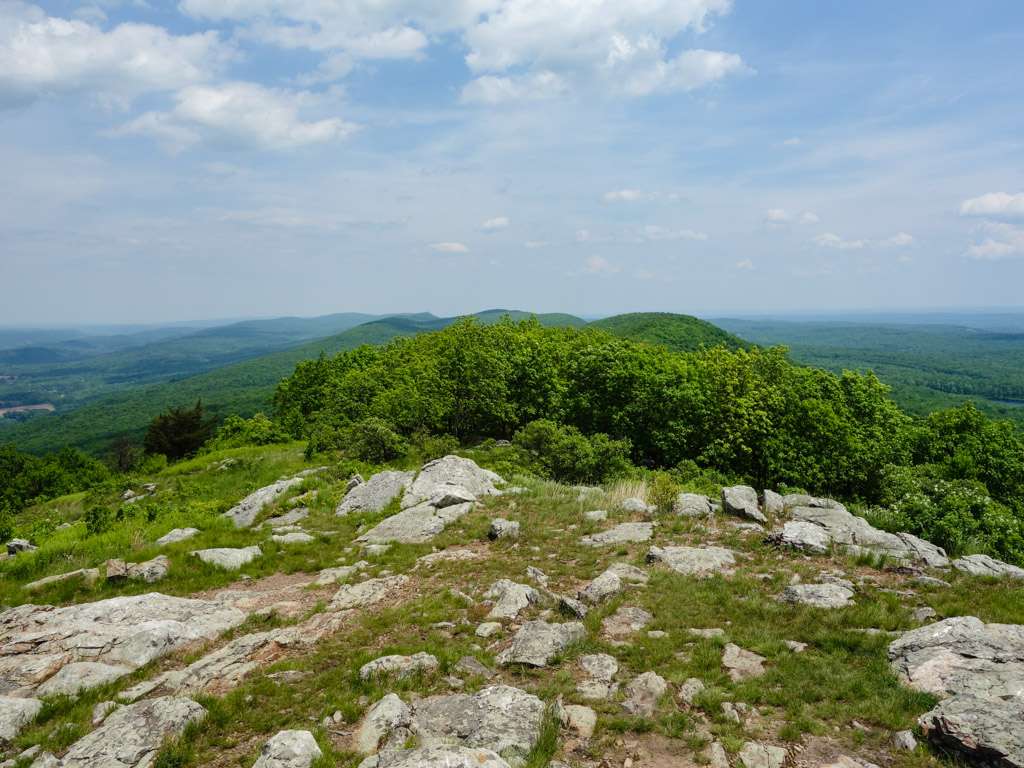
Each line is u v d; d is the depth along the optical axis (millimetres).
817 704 9234
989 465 43969
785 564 15453
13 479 71375
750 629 11750
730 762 7977
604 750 8352
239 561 18438
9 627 13461
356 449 40094
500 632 12156
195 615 13914
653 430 49750
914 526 20188
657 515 20562
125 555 19703
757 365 55969
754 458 46281
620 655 11039
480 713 8891
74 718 9891
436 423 53812
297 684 10547
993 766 7340
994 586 13758
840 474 41844
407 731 8664
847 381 49906
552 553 17375
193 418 79500
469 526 20500
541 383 57125
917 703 8992
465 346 61219
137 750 8570
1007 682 8844
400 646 11586
